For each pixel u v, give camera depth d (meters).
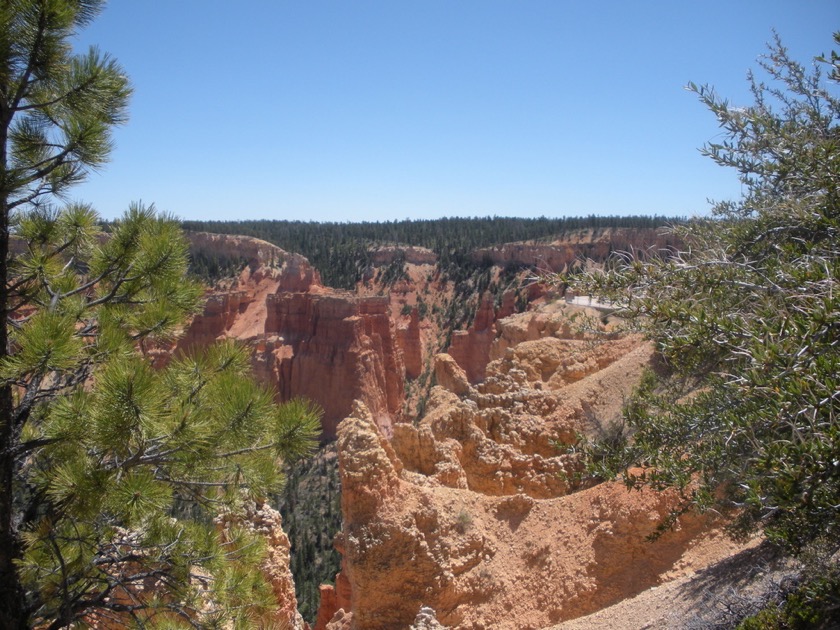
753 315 7.08
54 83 8.77
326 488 53.84
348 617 18.80
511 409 22.11
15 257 10.06
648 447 7.90
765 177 8.62
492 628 15.11
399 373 82.50
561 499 16.97
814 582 7.74
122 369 7.98
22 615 8.95
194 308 11.02
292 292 82.44
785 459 5.47
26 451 8.86
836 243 7.15
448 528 16.25
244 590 10.66
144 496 8.19
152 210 10.61
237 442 9.31
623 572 15.01
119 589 11.60
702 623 10.75
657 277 8.06
